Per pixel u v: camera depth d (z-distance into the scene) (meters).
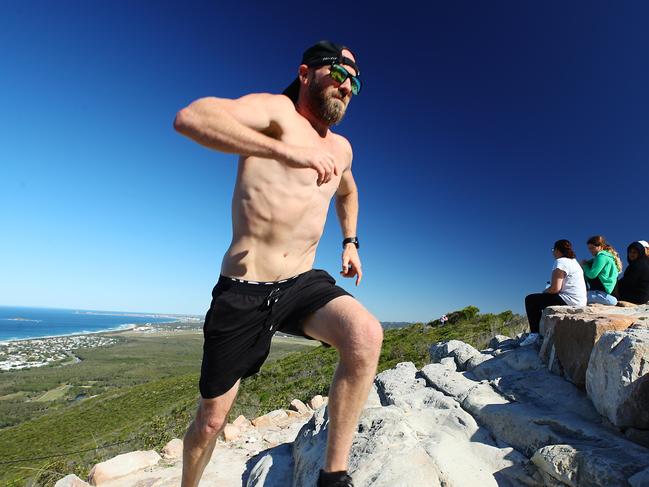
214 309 1.72
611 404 2.49
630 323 2.98
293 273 1.77
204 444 1.91
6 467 11.16
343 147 2.04
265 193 1.68
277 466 3.08
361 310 1.62
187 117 1.26
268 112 1.58
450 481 2.13
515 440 2.68
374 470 2.13
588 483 1.96
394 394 3.88
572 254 5.05
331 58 1.77
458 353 4.70
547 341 3.69
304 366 20.27
